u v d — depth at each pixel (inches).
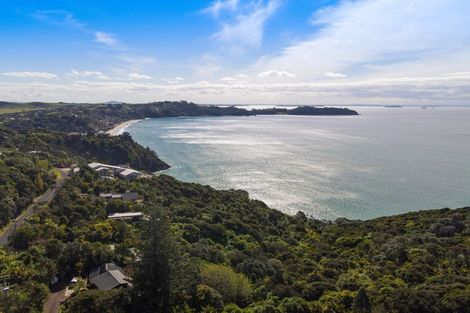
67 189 4158.5
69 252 2361.0
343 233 3828.7
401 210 4891.7
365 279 2282.2
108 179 5147.6
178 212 3919.8
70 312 1750.7
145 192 4581.7
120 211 3752.5
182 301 1911.9
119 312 1750.7
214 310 1862.7
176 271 1971.0
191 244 2940.5
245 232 3718.0
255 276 2480.3
